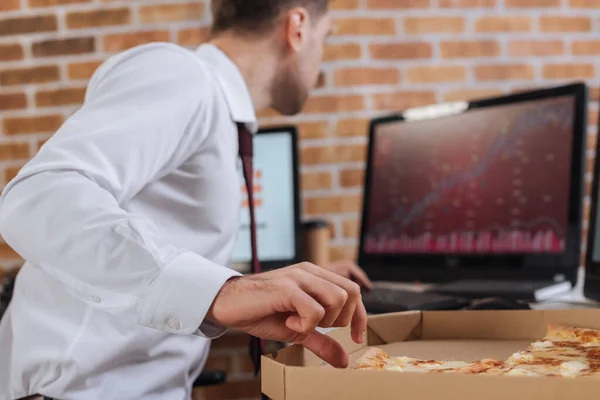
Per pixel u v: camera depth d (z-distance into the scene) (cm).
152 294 58
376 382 48
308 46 114
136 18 205
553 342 67
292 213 180
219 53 105
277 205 181
